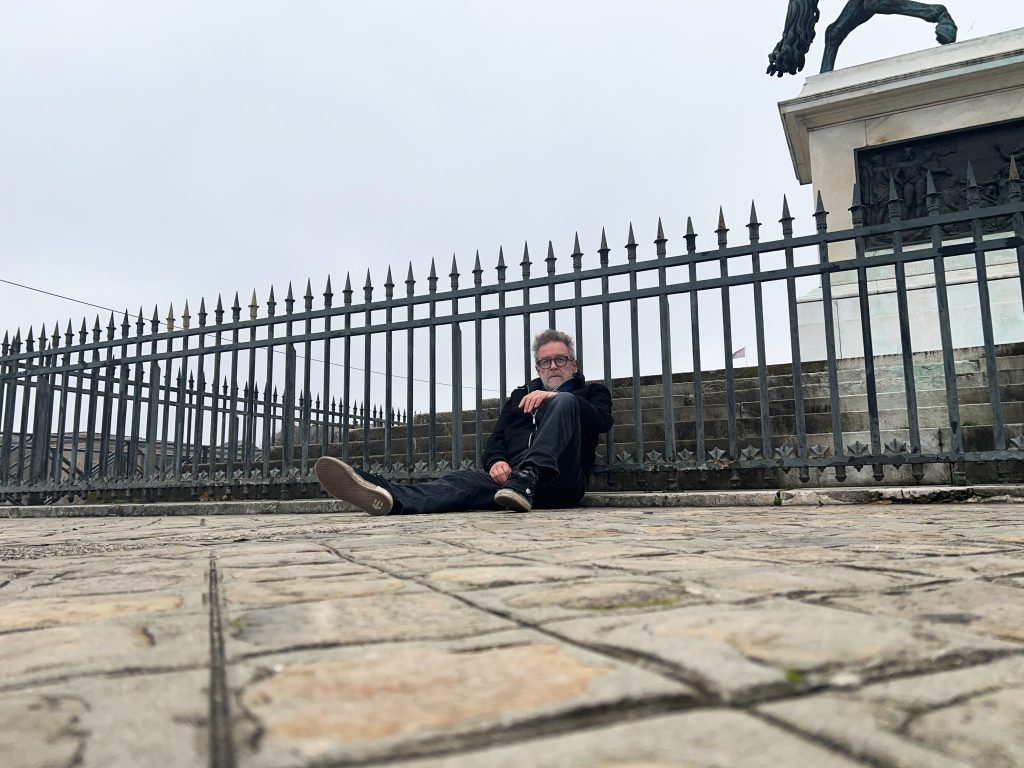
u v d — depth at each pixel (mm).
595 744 564
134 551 2480
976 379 5938
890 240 8188
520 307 5938
